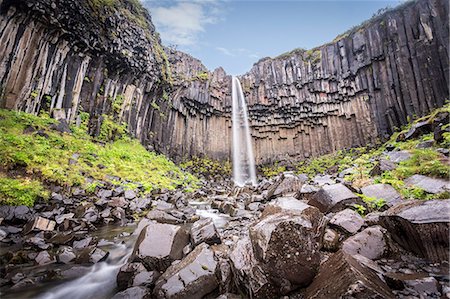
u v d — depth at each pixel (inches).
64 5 575.8
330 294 119.0
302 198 317.1
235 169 1266.0
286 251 142.3
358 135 1051.3
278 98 1258.6
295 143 1248.2
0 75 506.9
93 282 183.0
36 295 163.5
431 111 794.2
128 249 245.0
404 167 325.4
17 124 493.0
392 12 960.9
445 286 121.1
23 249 230.8
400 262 150.3
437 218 150.1
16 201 316.8
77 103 680.4
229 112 1337.4
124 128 816.3
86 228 302.7
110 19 722.2
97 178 471.8
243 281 146.5
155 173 678.5
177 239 211.2
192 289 149.7
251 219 335.0
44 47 593.0
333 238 182.7
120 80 839.1
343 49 1127.6
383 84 971.3
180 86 1165.7
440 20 807.1
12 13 516.1
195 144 1209.4
